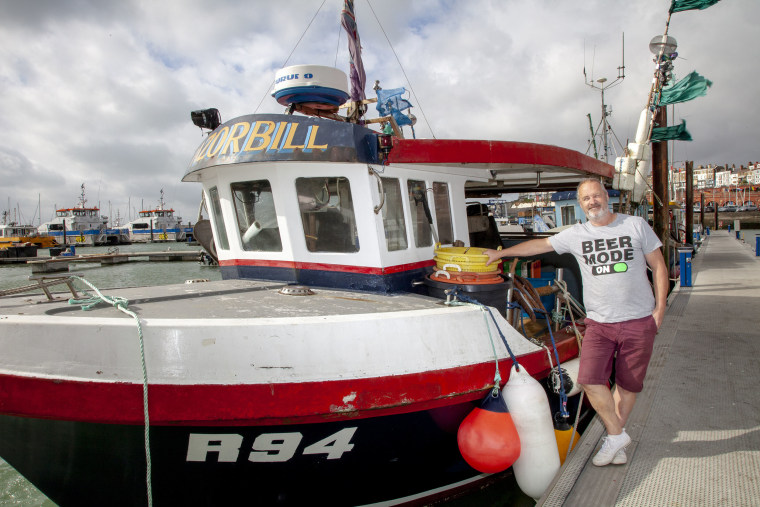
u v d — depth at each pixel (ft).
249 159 13.55
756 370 16.52
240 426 9.25
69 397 9.20
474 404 10.97
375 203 13.52
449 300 11.49
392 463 10.75
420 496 11.93
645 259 10.16
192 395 9.00
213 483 10.12
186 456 9.67
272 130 13.73
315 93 15.71
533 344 12.14
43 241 211.61
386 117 16.66
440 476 11.78
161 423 9.13
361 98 17.75
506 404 10.80
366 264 13.73
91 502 10.60
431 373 9.96
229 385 9.03
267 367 9.17
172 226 320.91
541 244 11.32
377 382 9.53
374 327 9.77
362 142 13.14
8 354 9.57
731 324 23.27
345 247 13.98
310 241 14.37
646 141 26.09
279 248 14.88
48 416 9.33
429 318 10.24
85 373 9.24
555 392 12.21
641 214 36.58
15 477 17.81
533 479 10.89
